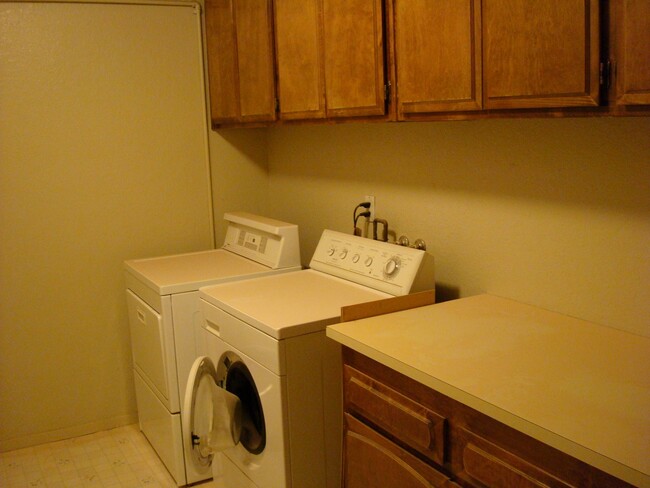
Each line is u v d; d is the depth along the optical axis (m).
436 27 1.80
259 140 3.52
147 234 3.27
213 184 3.41
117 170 3.16
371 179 2.74
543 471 1.24
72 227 3.11
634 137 1.70
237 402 2.26
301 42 2.41
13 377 3.09
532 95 1.54
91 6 3.01
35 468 2.93
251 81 2.81
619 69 1.35
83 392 3.24
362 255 2.44
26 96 2.94
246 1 2.76
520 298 2.10
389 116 2.04
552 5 1.47
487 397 1.34
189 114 3.29
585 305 1.89
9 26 2.88
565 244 1.93
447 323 1.87
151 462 2.95
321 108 2.34
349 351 1.81
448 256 2.38
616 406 1.29
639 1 1.29
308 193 3.20
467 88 1.72
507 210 2.11
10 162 2.95
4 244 2.99
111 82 3.09
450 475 1.50
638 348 1.64
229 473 2.40
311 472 2.06
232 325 2.18
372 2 2.01
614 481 1.12
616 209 1.77
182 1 3.19
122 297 3.26
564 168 1.90
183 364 2.62
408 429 1.58
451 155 2.31
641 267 1.73
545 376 1.45
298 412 2.00
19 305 3.05
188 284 2.57
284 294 2.31
